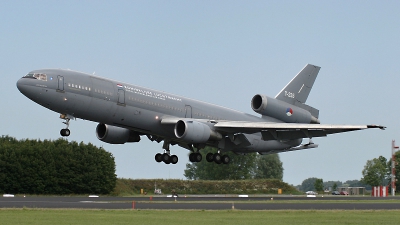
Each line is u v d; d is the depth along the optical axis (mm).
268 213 42906
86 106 54438
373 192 97125
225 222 35438
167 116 60375
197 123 58500
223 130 61562
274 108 68812
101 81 55812
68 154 91062
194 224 34062
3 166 85688
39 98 52156
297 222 36219
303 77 72875
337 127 57375
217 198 74000
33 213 39844
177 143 65688
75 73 54562
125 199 66625
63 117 54875
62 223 33625
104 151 95000
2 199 62812
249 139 66062
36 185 86188
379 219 38875
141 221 35125
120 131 63156
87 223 33719
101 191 91938
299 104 72500
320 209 48312
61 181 88250
